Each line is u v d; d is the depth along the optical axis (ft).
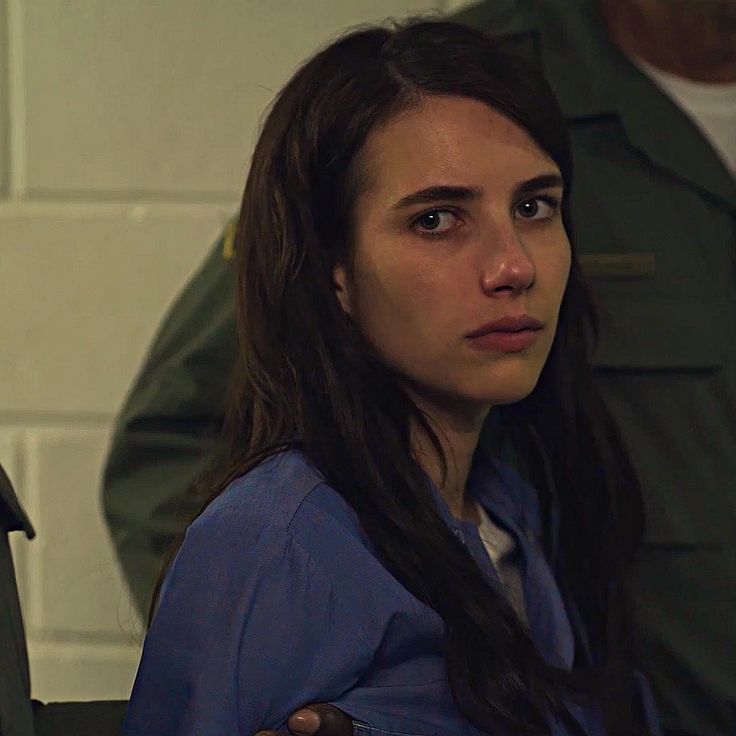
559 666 8.71
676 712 11.54
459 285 7.38
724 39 12.07
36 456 13.47
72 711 8.16
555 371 9.86
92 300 13.34
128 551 11.63
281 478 7.34
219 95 13.06
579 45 12.18
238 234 8.63
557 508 10.11
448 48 7.87
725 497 11.66
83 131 13.20
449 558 7.54
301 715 6.56
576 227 12.07
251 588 6.87
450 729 7.18
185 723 6.89
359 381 7.75
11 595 6.84
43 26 13.12
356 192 7.62
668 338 11.83
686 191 12.03
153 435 11.84
